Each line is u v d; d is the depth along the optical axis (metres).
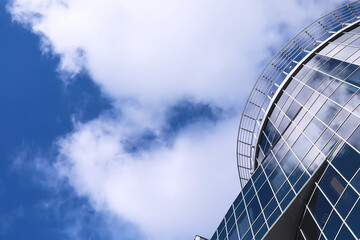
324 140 22.30
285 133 28.33
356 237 15.48
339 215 17.42
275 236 21.33
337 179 19.03
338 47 29.70
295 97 30.02
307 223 20.12
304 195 21.00
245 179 35.94
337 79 25.67
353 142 19.48
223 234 28.94
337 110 22.98
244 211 27.17
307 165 22.47
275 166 26.62
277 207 22.77
